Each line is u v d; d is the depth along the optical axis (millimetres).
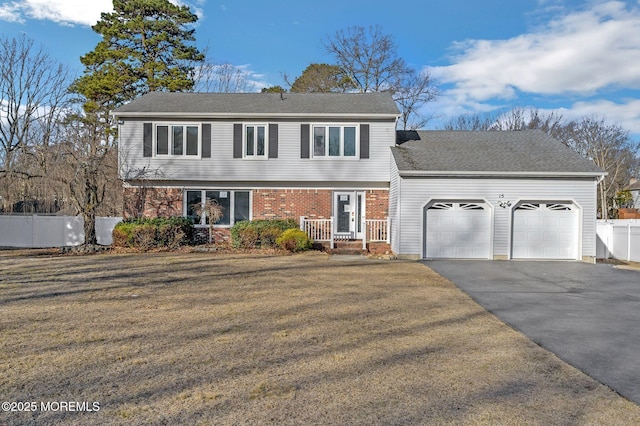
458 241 16188
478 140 19625
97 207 18109
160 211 19141
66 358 5129
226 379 4566
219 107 19281
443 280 11438
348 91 37031
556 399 4246
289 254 16688
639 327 7078
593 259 15875
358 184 19031
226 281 10695
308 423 3646
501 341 6168
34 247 20094
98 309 7656
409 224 16125
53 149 20531
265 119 18906
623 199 42625
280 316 7316
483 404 4090
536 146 18578
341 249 17312
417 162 16656
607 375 4926
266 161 18953
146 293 9117
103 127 28141
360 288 10031
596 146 42656
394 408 3959
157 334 6160
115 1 29250
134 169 18578
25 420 3645
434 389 4414
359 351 5562
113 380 4496
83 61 28812
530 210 16172
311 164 18938
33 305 7918
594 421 3801
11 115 29656
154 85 28859
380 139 18922
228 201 19281
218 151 18922
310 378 4633
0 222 20219
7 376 4574
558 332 6723
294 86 39594
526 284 11094
